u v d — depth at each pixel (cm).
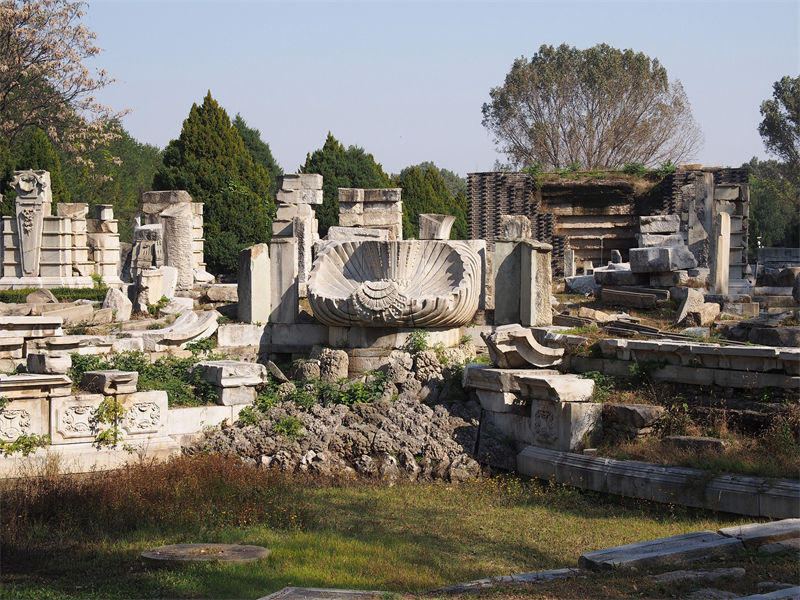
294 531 1071
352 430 1382
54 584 886
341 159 4694
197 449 1376
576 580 849
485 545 1023
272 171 5741
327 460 1340
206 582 875
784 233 5200
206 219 4034
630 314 1711
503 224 2264
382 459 1344
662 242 2347
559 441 1288
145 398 1357
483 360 1566
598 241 3959
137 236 2622
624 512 1155
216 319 1686
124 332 1589
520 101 5431
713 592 802
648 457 1195
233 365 1470
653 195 3894
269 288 1686
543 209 3950
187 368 1516
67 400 1298
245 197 4116
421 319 1557
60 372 1335
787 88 4700
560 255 3738
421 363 1509
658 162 5319
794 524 962
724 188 2203
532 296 1593
